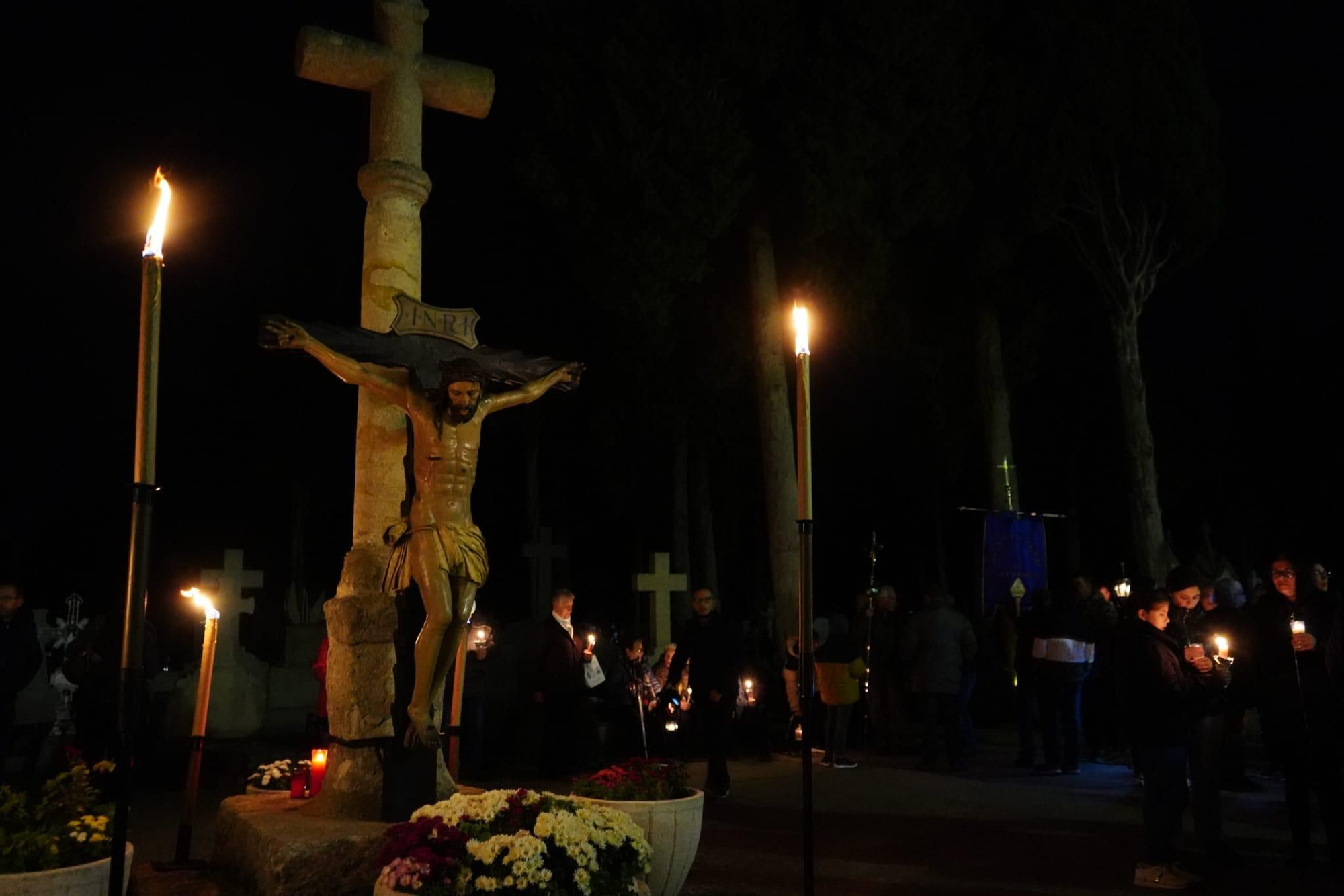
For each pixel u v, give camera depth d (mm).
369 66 6668
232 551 14805
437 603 5723
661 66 17203
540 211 23359
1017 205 19578
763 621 18297
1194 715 7598
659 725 13906
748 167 18359
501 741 14344
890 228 18453
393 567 5906
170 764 12781
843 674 12828
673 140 17266
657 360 22953
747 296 19609
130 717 3744
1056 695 11961
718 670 10625
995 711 17766
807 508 4750
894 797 10430
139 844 8156
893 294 20500
